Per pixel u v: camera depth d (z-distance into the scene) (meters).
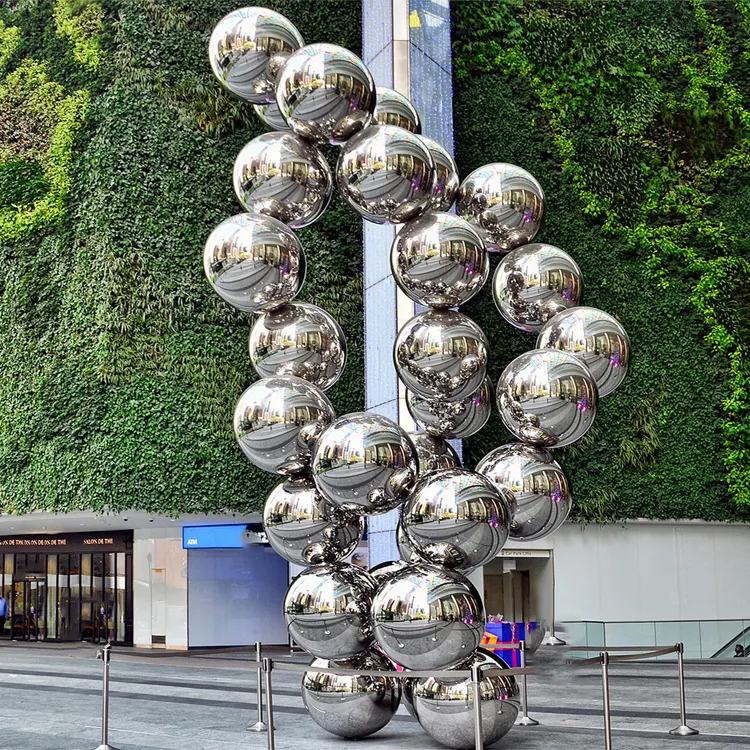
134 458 20.19
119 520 23.33
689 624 19.89
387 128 7.07
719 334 23.20
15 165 21.69
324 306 21.97
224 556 25.36
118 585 27.36
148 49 21.34
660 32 24.17
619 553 22.75
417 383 7.53
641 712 11.11
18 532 28.61
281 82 7.07
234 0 22.06
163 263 20.84
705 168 23.92
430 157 7.12
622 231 23.12
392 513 17.03
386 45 18.52
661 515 22.62
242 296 7.36
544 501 7.43
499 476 7.46
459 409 8.12
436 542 6.94
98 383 20.34
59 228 21.19
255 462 7.63
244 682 15.38
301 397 7.39
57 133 21.27
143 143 21.02
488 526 6.86
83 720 11.31
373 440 6.89
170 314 20.77
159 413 20.45
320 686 8.43
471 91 22.75
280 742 9.05
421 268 7.17
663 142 23.78
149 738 9.83
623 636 19.53
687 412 23.00
